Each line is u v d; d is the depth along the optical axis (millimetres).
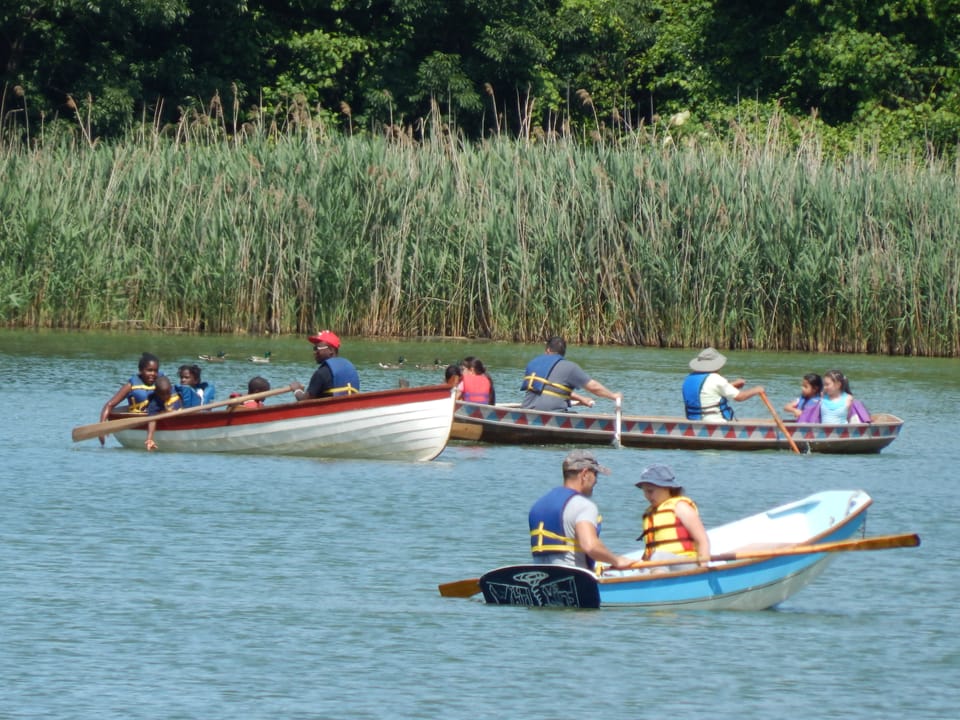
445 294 92750
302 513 39562
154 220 93875
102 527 36906
